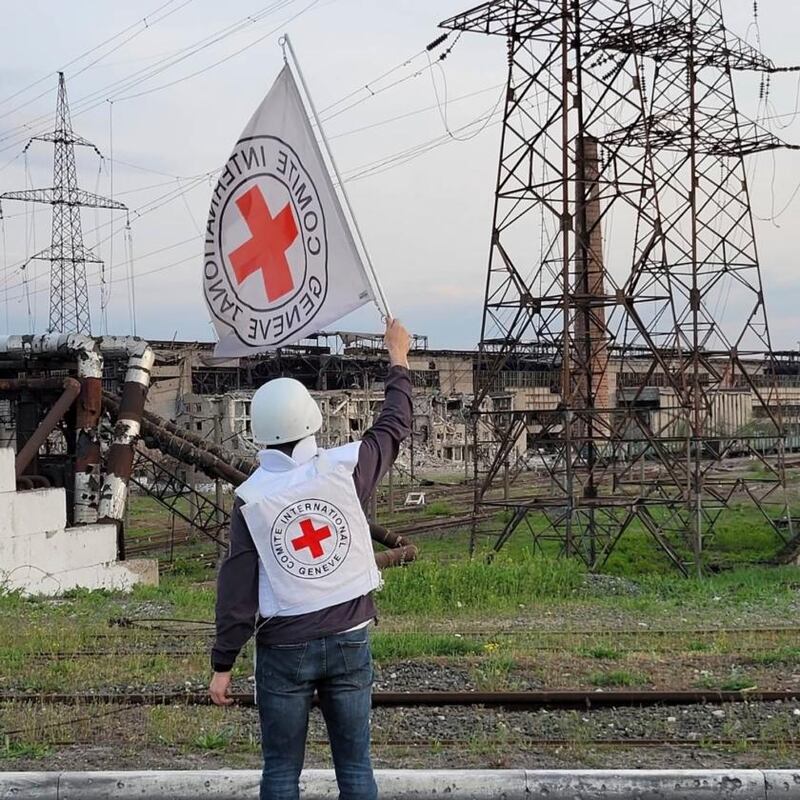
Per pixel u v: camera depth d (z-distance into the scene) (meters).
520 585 20.33
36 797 6.48
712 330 37.66
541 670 10.88
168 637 13.07
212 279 7.40
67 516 26.38
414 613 16.98
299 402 4.86
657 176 36.12
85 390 26.11
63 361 27.16
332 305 6.86
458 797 6.38
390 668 11.11
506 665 11.04
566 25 32.03
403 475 67.75
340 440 66.12
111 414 28.55
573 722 8.72
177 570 32.09
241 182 7.25
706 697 9.47
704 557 33.44
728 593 20.77
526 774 6.43
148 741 8.02
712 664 11.25
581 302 33.34
